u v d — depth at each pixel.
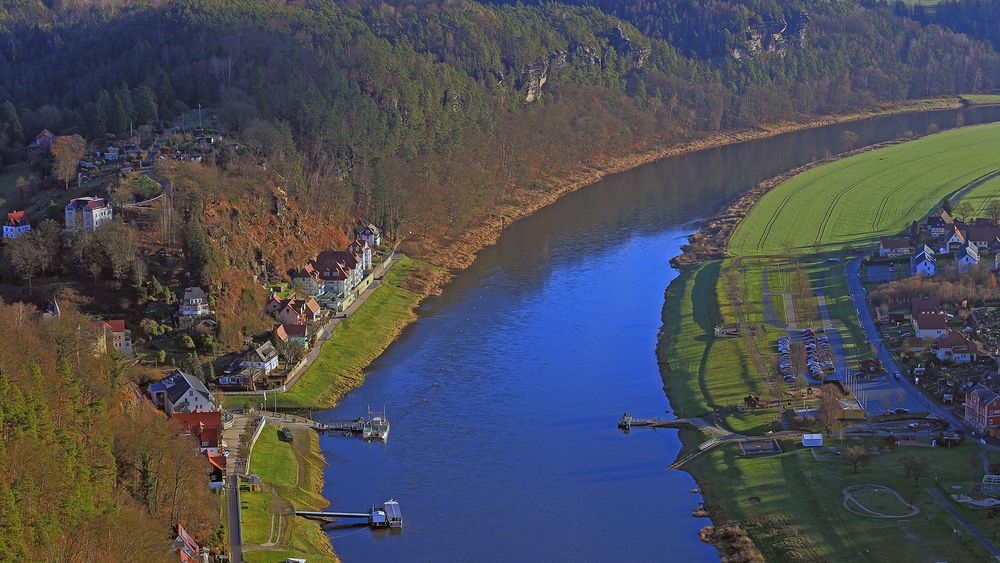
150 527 187.12
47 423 192.38
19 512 167.50
